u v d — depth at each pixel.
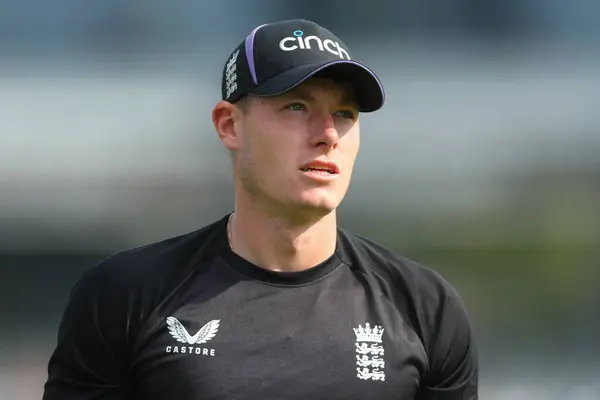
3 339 23.00
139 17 27.36
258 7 27.95
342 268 8.52
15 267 23.77
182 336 7.98
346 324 8.17
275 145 8.00
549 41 27.61
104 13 27.11
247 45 8.30
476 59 27.42
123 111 25.78
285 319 8.13
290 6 28.00
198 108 26.16
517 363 23.39
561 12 27.72
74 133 25.16
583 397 22.77
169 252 8.59
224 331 8.03
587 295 24.25
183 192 24.47
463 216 24.88
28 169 24.53
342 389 7.91
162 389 7.88
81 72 26.50
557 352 23.61
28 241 23.92
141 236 24.20
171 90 26.58
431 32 27.78
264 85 7.99
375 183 24.88
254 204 8.34
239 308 8.16
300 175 7.96
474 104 26.50
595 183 25.22
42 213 24.19
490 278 24.50
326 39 8.27
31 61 26.53
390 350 8.10
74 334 8.32
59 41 26.80
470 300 24.25
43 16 26.83
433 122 25.94
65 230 24.09
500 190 25.12
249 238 8.41
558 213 24.94
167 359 7.90
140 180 24.61
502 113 26.34
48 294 23.66
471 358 8.74
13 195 24.20
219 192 24.45
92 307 8.27
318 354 7.98
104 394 8.25
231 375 7.83
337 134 8.02
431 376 8.45
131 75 26.70
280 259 8.35
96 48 26.92
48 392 8.48
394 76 27.12
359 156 25.00
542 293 24.27
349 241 8.84
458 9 27.69
